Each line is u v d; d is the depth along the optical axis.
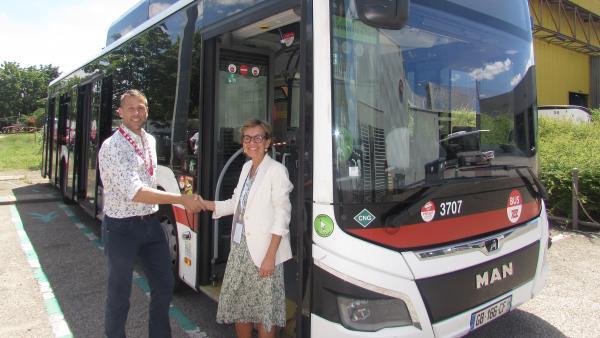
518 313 4.06
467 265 2.75
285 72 4.48
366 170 2.52
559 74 19.55
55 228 7.33
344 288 2.44
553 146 8.50
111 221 2.97
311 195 2.55
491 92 3.21
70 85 8.35
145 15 5.64
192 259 3.89
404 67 2.76
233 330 3.79
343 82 2.52
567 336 3.65
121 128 2.96
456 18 3.05
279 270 2.85
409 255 2.54
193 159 3.84
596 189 6.82
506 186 3.10
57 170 9.54
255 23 3.29
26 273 5.16
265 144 2.89
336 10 2.53
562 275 4.97
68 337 3.66
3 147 25.39
